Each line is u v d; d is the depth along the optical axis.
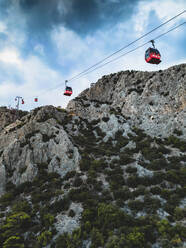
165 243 12.68
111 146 36.91
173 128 37.31
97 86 73.38
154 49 20.45
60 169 30.27
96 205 19.14
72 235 15.45
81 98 68.06
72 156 32.34
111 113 51.03
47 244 15.21
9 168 32.09
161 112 43.16
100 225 15.97
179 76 46.44
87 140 40.78
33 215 19.39
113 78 71.00
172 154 29.16
